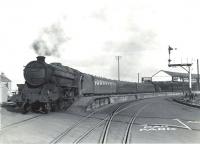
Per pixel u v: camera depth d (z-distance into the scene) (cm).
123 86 5347
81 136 1332
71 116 2020
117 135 1391
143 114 2395
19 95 1977
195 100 4281
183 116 2244
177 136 1384
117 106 3434
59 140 1215
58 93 2147
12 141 1139
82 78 3036
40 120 1667
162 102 4372
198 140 1288
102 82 4131
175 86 8112
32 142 1153
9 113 1855
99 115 2289
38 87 2036
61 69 2308
